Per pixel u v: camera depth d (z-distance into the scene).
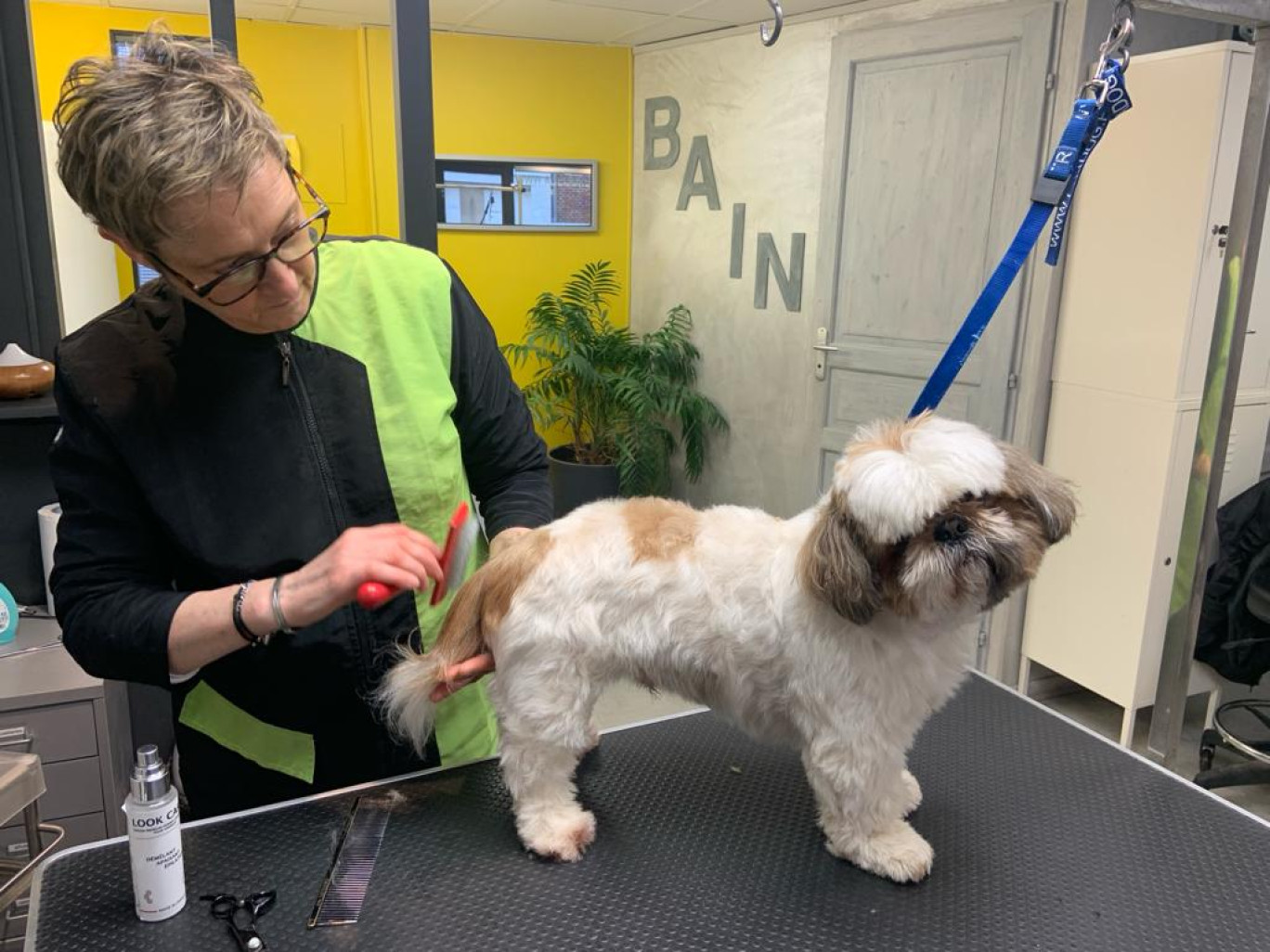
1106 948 0.90
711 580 1.00
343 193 4.07
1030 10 2.66
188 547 1.01
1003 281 0.95
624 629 1.01
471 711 1.27
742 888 0.98
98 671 0.96
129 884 0.96
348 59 3.96
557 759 1.04
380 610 1.12
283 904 0.94
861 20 3.29
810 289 3.66
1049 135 2.69
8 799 1.08
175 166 0.77
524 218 4.38
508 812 1.10
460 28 3.97
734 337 4.09
